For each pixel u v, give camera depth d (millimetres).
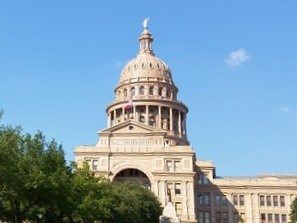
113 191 76625
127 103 146750
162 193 112750
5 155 47688
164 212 62500
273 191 130875
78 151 116562
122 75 159625
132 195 82375
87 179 68438
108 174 114250
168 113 147500
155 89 151875
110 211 70625
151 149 117375
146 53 164000
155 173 114312
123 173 119375
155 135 119938
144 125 120812
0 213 58312
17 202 56344
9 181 48344
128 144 119562
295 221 99000
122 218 75938
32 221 64250
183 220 109375
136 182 110125
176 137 142750
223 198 130375
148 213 86562
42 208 58656
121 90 155250
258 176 148500
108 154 116750
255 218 128625
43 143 59656
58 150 61438
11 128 56375
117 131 121000
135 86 152375
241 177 144375
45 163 57969
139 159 116562
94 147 117375
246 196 130750
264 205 130250
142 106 146000
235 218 128750
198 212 128375
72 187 61062
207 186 130750
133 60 161625
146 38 166375
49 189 55188
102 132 120938
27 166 55594
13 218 57594
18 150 56406
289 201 130125
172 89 155250
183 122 151875
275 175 152000
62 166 60156
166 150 116812
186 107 153375
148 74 154000
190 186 113375
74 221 67375
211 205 129375
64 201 57094
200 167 132500
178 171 114875
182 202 111875
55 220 64438
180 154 116375
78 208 61156
